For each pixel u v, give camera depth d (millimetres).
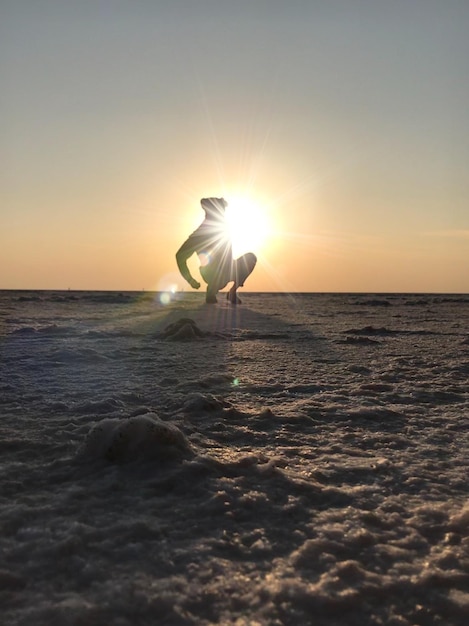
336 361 7512
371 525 2502
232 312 18781
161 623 1780
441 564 2178
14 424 3996
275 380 5996
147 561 2133
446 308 24844
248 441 3746
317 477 3078
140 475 2955
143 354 8055
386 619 1848
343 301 33312
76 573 2045
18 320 14773
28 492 2773
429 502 2766
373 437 3863
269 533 2395
